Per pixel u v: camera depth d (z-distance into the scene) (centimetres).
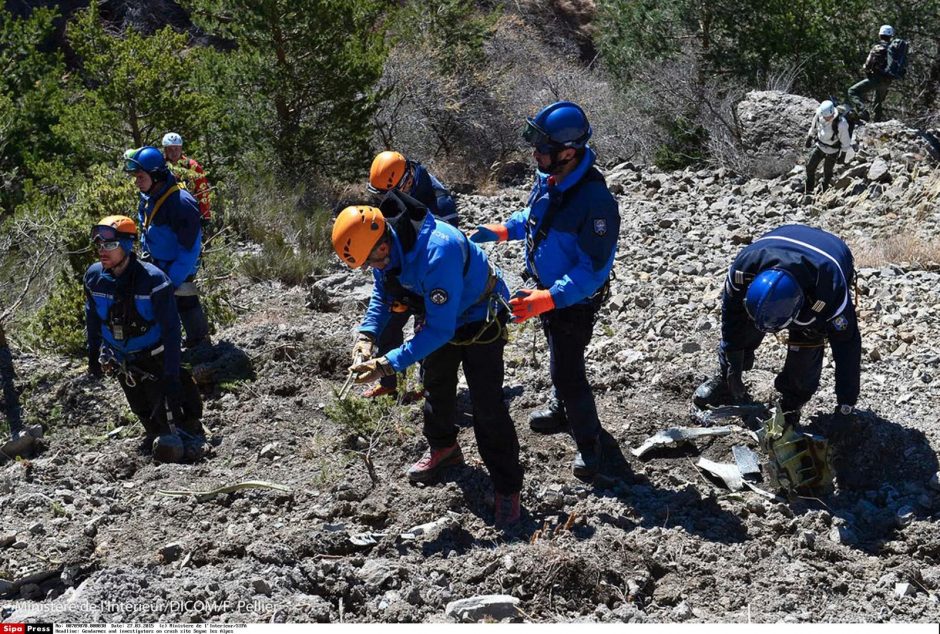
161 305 521
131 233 515
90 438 563
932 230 900
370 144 1733
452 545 439
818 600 405
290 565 421
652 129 1641
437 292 392
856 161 1116
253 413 580
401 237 391
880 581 416
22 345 704
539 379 600
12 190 1201
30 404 604
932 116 1628
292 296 840
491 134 1811
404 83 1723
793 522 457
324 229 1010
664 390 587
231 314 761
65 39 2108
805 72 1730
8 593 414
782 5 1748
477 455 517
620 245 954
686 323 703
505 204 1220
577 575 408
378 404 536
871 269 797
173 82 1223
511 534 450
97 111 1173
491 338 425
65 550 437
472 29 1873
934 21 1709
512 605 390
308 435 554
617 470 510
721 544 441
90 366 547
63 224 727
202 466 523
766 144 1266
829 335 465
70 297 699
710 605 402
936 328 667
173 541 446
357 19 1462
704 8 1808
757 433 514
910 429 516
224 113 1353
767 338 650
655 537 443
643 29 1898
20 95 1430
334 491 486
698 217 1040
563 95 1894
